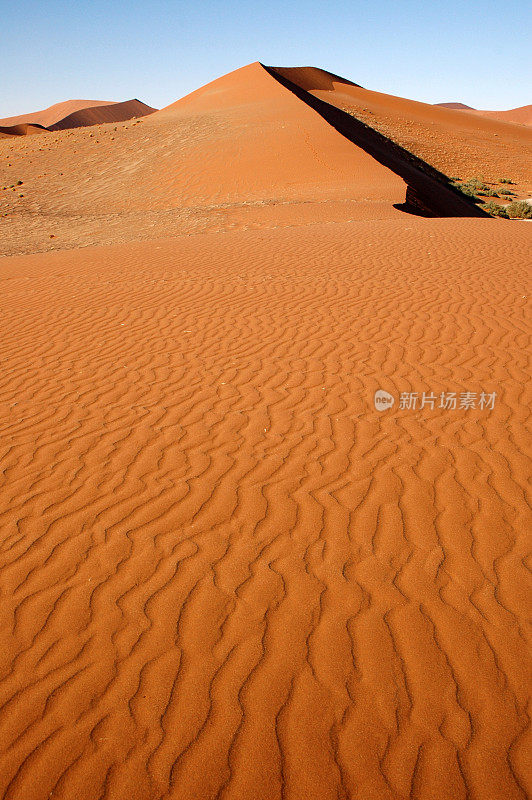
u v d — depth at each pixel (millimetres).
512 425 5254
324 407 5805
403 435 5176
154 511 4316
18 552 3957
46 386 6887
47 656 3125
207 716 2756
